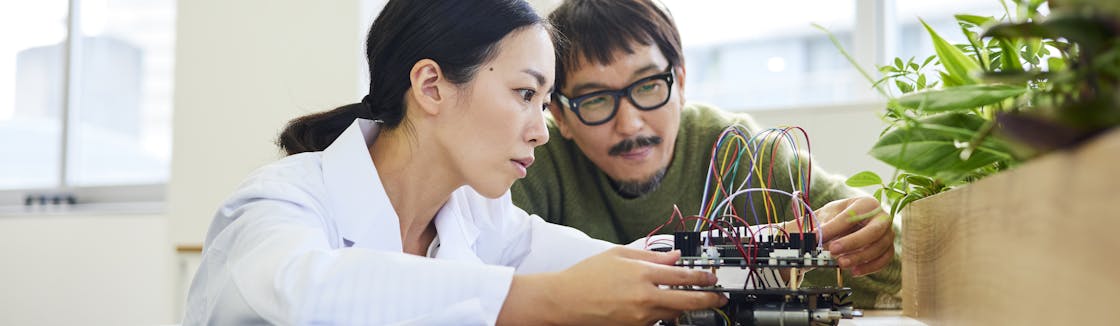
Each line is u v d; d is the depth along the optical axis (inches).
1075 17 20.6
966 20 36.1
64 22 149.6
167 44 147.2
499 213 53.1
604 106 63.6
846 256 41.6
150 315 138.6
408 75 43.9
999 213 26.1
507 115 42.7
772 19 111.0
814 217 43.0
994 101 27.7
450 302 33.5
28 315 143.6
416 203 46.7
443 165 45.2
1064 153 20.7
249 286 34.1
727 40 112.7
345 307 33.0
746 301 36.0
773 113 105.7
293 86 124.6
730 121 67.9
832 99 108.6
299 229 36.8
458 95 43.1
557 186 68.7
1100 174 18.7
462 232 49.8
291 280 33.4
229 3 127.9
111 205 146.9
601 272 34.3
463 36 42.5
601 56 62.1
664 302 33.7
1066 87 23.4
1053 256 21.5
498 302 33.7
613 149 64.5
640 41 62.1
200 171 128.1
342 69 122.8
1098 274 18.8
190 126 128.8
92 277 141.2
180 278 128.9
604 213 69.0
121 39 148.9
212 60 128.1
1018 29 23.3
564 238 53.3
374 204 43.8
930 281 36.6
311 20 124.3
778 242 37.3
